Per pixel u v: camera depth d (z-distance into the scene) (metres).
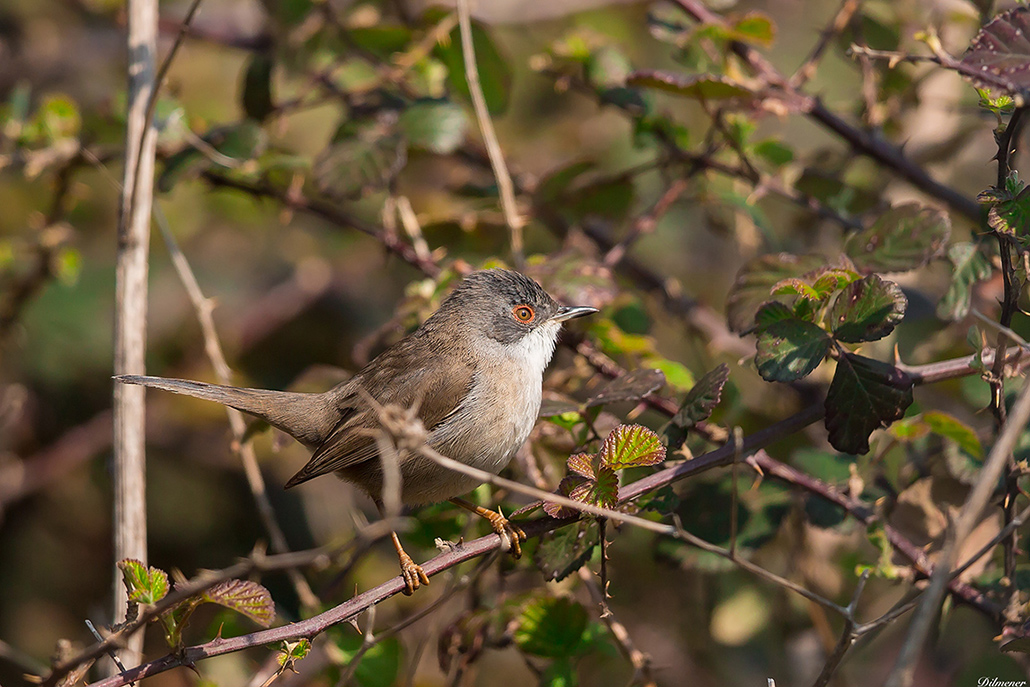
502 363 8.84
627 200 11.30
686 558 8.99
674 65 14.97
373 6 13.01
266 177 10.78
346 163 9.76
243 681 9.08
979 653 8.59
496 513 8.40
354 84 12.56
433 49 11.62
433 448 8.60
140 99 8.82
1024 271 6.81
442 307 9.32
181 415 13.96
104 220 14.96
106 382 14.41
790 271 8.29
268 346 14.74
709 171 10.97
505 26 14.91
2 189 14.52
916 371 7.05
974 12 10.55
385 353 9.41
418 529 9.45
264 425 9.62
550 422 9.02
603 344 9.93
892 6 11.12
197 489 13.83
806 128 15.27
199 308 9.70
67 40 15.59
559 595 8.26
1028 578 7.67
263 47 12.46
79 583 13.59
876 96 11.18
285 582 13.19
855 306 6.83
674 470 6.98
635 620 11.47
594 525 7.43
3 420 12.17
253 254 15.58
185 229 14.81
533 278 9.42
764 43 10.05
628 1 14.54
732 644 10.55
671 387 9.41
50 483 13.63
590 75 11.09
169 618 5.87
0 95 15.12
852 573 10.00
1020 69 6.04
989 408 7.75
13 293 11.77
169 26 12.68
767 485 9.20
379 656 8.61
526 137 15.15
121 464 8.14
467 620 8.56
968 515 5.15
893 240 8.05
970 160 13.49
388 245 10.62
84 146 11.20
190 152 10.33
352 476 9.23
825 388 10.34
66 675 5.87
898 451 9.17
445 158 12.55
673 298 11.76
